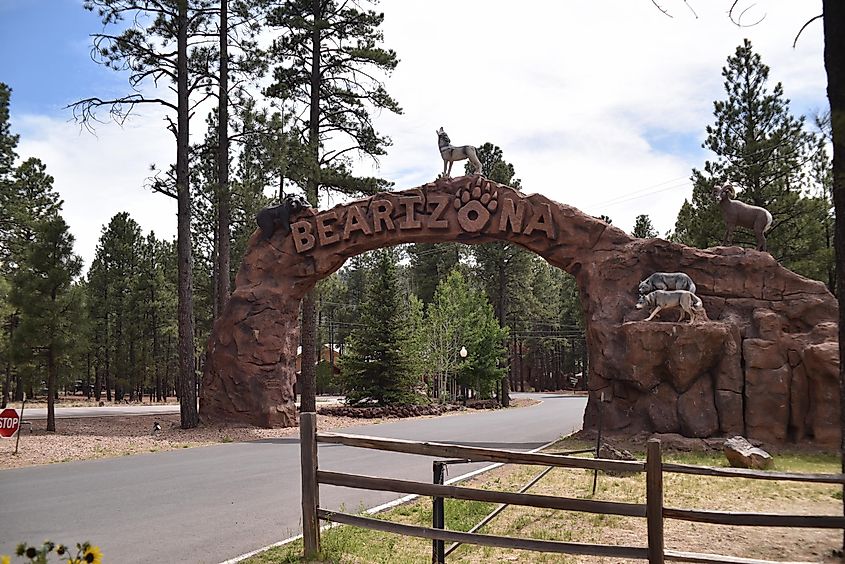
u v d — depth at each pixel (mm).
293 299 21469
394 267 33125
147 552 6434
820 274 26250
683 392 16062
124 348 46844
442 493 5477
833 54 6059
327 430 20203
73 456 13742
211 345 21422
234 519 7930
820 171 23234
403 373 30812
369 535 7133
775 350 15953
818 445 15102
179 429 20141
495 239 19641
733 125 27203
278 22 26516
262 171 23391
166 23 21984
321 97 27656
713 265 17469
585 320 18547
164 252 54344
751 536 7207
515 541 5258
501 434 19047
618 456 11727
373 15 26859
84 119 19953
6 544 6727
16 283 19312
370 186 26469
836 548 6680
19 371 18781
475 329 39906
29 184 38938
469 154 20500
